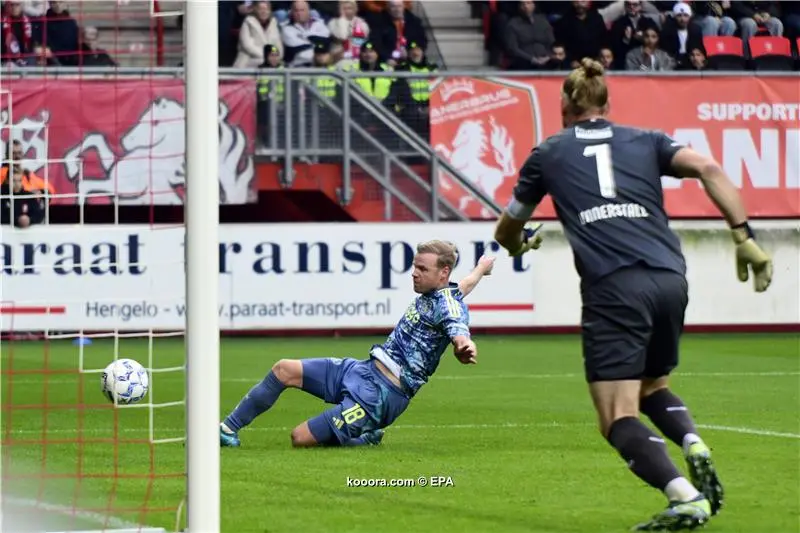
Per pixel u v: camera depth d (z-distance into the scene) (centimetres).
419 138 5781
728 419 3123
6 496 2106
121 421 3159
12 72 5288
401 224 5656
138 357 4919
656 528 1714
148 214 5550
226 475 2280
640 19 6288
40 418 3206
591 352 1720
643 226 1730
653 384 1836
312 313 5631
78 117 5369
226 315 5591
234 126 5575
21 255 5434
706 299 5788
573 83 1823
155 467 2412
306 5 6256
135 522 1883
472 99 5781
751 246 1658
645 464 1689
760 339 5600
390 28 6288
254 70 5638
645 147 1772
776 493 2102
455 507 1994
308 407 3434
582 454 2550
